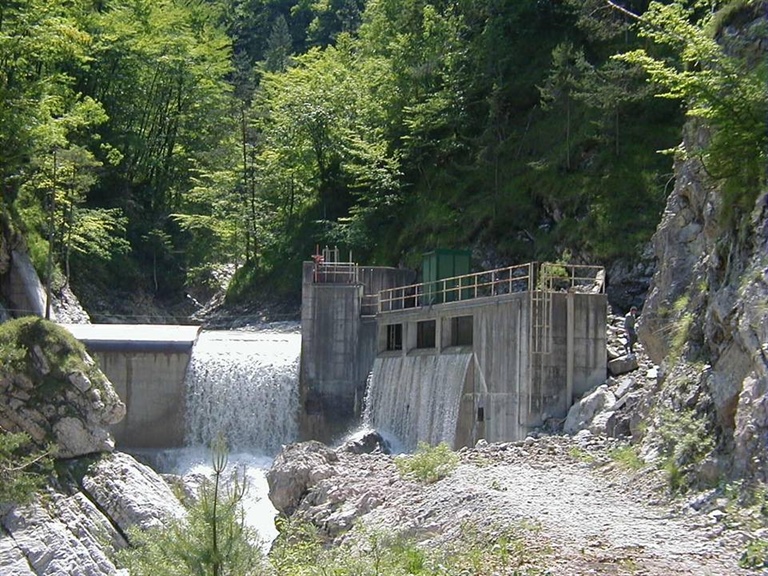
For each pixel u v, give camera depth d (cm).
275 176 7756
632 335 4019
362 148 7050
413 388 4469
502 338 3859
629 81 5619
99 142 7619
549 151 5969
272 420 4884
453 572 1742
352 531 2394
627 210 5284
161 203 8194
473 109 6769
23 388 3033
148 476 3098
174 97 8400
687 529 1942
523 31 6794
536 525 1983
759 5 2767
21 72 5122
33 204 6078
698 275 2961
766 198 2319
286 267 7369
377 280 5356
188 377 4800
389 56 7831
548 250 5500
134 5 8175
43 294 5581
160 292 7638
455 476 2670
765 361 2008
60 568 2528
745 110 2364
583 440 3106
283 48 11162
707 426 2295
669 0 5984
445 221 6241
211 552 1473
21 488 2600
